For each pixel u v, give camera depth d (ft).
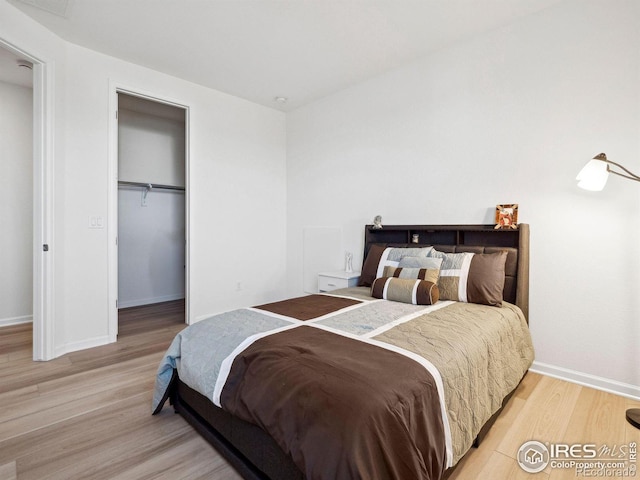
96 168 9.73
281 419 3.92
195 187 12.01
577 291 7.57
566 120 7.64
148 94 10.77
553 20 7.76
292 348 4.78
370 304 7.62
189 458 5.15
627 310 6.98
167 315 13.23
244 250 13.51
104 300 9.95
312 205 13.73
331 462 3.27
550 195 7.88
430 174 10.00
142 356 9.06
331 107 12.86
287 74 11.21
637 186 6.85
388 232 10.98
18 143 12.00
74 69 9.32
